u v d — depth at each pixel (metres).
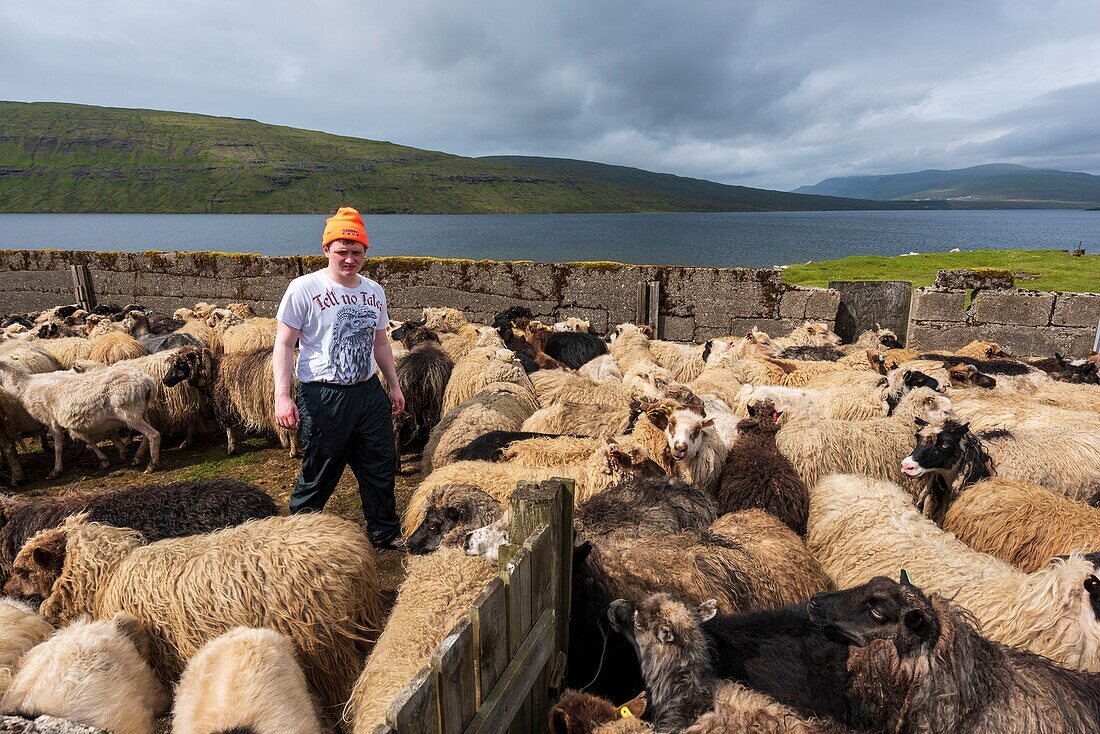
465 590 3.64
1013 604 3.66
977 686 2.77
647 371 8.70
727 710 2.69
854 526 4.71
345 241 4.60
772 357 10.09
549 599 3.02
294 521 4.23
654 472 5.21
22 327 12.27
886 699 2.90
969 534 4.96
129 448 8.57
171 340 10.66
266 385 7.91
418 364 8.41
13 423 7.36
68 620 3.99
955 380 8.26
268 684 3.24
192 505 4.74
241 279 14.09
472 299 13.48
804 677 2.98
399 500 6.84
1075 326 11.22
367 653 4.15
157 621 3.73
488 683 2.44
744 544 4.12
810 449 5.94
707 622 3.14
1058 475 5.56
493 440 6.20
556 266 12.96
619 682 3.39
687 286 12.53
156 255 14.29
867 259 30.38
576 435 6.73
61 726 2.98
